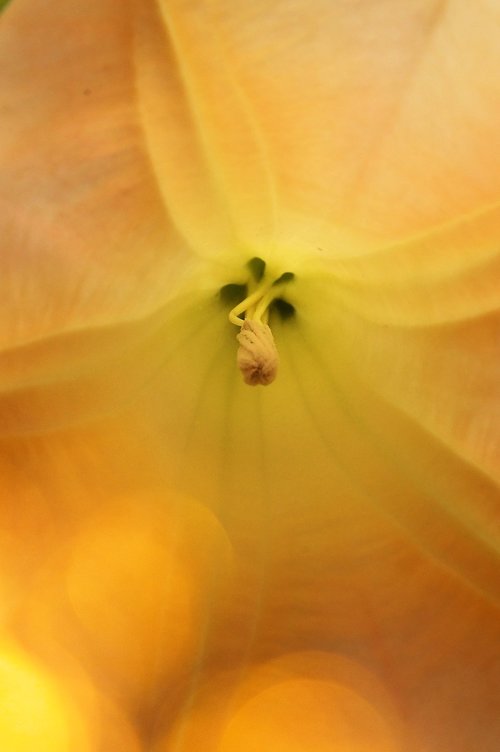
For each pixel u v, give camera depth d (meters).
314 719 0.71
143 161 0.62
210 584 0.73
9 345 0.64
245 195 0.66
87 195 0.62
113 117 0.61
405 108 0.61
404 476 0.73
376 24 0.60
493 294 0.67
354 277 0.73
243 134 0.62
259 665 0.72
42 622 0.69
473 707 0.71
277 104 0.61
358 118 0.61
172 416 0.75
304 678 0.72
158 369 0.74
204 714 0.71
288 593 0.73
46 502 0.69
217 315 0.76
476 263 0.66
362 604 0.73
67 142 0.61
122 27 0.59
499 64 0.61
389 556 0.73
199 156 0.62
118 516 0.71
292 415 0.76
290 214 0.67
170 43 0.60
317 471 0.75
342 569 0.73
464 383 0.69
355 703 0.71
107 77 0.60
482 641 0.71
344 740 0.71
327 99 0.61
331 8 0.60
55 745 0.68
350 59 0.60
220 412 0.76
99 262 0.64
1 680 0.68
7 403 0.67
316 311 0.76
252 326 0.70
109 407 0.72
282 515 0.75
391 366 0.73
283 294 0.76
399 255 0.68
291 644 0.72
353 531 0.74
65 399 0.69
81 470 0.71
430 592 0.72
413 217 0.64
